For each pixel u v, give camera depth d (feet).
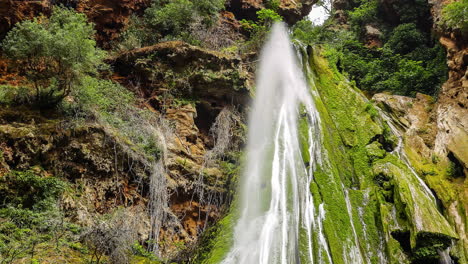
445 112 41.27
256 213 29.91
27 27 27.22
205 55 37.68
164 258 26.96
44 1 36.27
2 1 32.73
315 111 40.83
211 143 36.65
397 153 38.29
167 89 36.35
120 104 33.22
